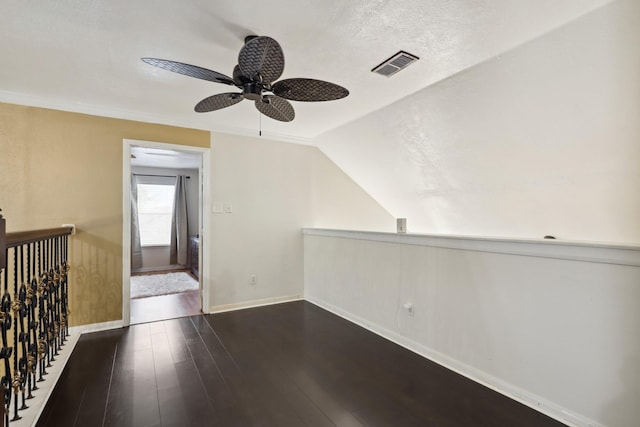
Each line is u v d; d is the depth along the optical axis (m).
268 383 2.11
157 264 6.49
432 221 4.45
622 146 2.07
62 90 2.66
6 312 1.38
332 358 2.48
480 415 1.77
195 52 2.06
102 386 2.05
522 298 1.90
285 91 1.95
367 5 1.60
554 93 2.05
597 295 1.59
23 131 2.79
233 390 2.02
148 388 2.04
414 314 2.62
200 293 3.76
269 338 2.88
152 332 3.02
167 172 6.61
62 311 2.68
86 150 3.03
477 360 2.15
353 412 1.80
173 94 2.75
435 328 2.45
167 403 1.88
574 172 2.46
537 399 1.82
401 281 2.75
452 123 2.75
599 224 2.76
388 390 2.03
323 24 1.76
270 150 4.05
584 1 1.55
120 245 3.16
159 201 6.54
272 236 4.06
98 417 1.74
